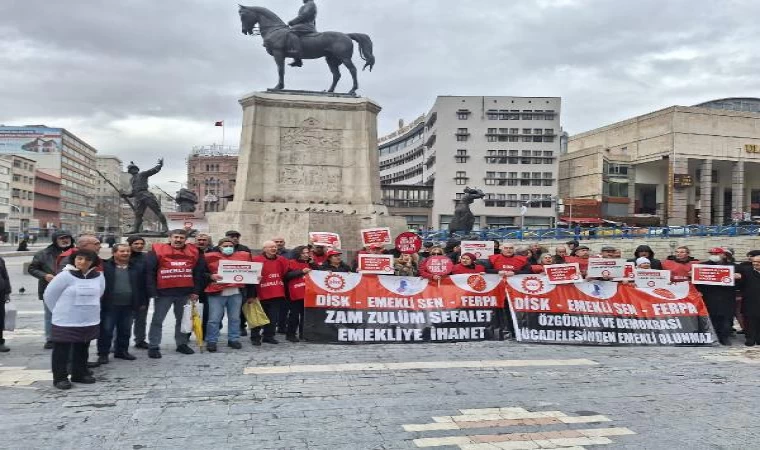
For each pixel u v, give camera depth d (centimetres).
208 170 13312
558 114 7494
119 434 562
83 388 728
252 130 2092
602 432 587
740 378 833
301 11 2186
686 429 600
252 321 1001
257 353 956
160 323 914
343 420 612
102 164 15950
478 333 1088
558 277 1099
